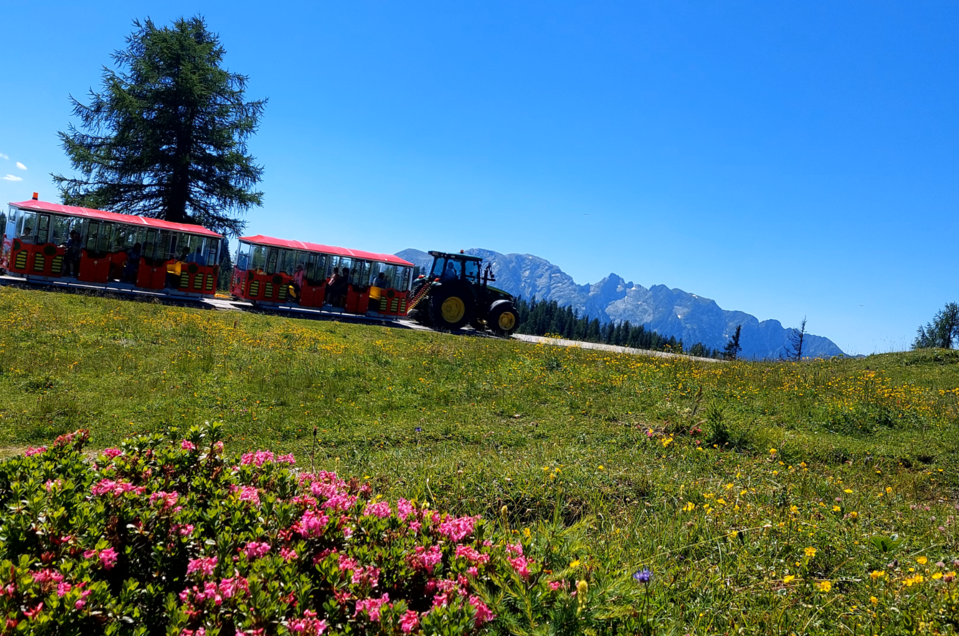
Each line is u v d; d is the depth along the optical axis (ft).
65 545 9.00
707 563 13.44
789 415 35.78
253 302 80.94
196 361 41.73
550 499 18.17
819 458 26.32
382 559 9.60
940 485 23.57
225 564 8.87
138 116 116.67
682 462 23.52
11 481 11.27
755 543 14.56
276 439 27.76
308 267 83.46
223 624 7.78
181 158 118.83
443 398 37.50
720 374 51.78
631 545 14.16
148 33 123.85
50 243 69.10
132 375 37.04
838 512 17.46
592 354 60.34
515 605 9.39
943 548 15.31
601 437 28.53
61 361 38.29
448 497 18.26
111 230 72.38
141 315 57.93
